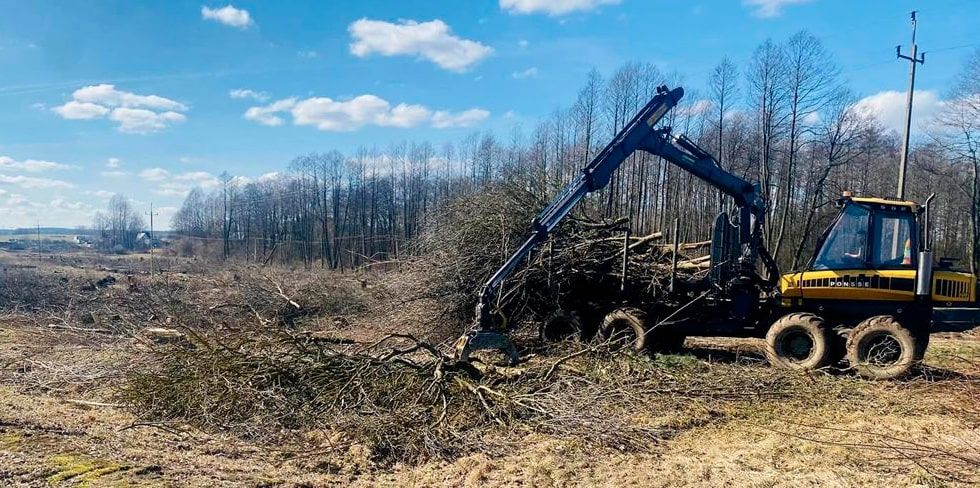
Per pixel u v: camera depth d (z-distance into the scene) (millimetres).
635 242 10312
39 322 12641
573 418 6129
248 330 7734
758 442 5824
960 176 29734
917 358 7965
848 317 8773
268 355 6930
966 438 5863
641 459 5305
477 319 8031
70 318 12656
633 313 9320
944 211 31422
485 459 5230
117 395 6801
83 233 88750
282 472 4871
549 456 5316
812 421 6508
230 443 5531
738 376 8016
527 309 10383
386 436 5605
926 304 8359
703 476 4918
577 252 10258
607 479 4863
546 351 9391
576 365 8047
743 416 6648
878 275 8477
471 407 6359
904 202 8648
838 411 6879
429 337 10555
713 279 9289
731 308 9289
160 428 5828
